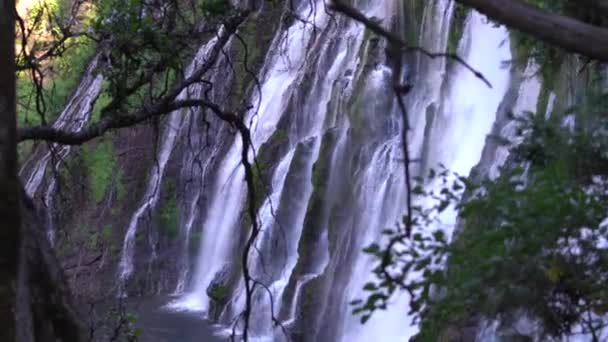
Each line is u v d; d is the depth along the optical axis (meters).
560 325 5.70
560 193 5.51
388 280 5.37
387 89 20.80
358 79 21.23
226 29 9.23
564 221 5.45
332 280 19.09
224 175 24.78
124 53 8.84
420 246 5.65
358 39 23.20
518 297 5.45
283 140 23.66
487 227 5.66
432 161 19.14
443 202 5.83
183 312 22.62
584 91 9.01
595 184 6.02
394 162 19.56
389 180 19.22
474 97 19.31
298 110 23.86
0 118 5.31
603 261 5.55
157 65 8.77
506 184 5.65
